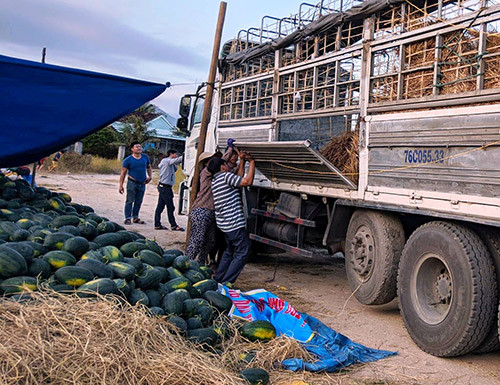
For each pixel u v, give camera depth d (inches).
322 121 305.7
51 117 263.3
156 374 138.0
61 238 190.9
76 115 268.4
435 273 209.8
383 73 238.7
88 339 138.3
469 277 184.7
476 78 190.9
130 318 155.6
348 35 268.4
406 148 219.8
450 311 191.5
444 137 199.9
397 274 232.1
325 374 174.1
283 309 215.6
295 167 288.2
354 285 259.9
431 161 206.2
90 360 132.3
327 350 191.2
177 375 140.9
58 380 125.0
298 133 319.9
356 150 255.3
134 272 185.8
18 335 134.5
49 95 261.4
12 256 166.4
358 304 273.1
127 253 207.2
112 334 145.1
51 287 168.4
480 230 192.2
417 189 213.5
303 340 196.5
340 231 277.9
